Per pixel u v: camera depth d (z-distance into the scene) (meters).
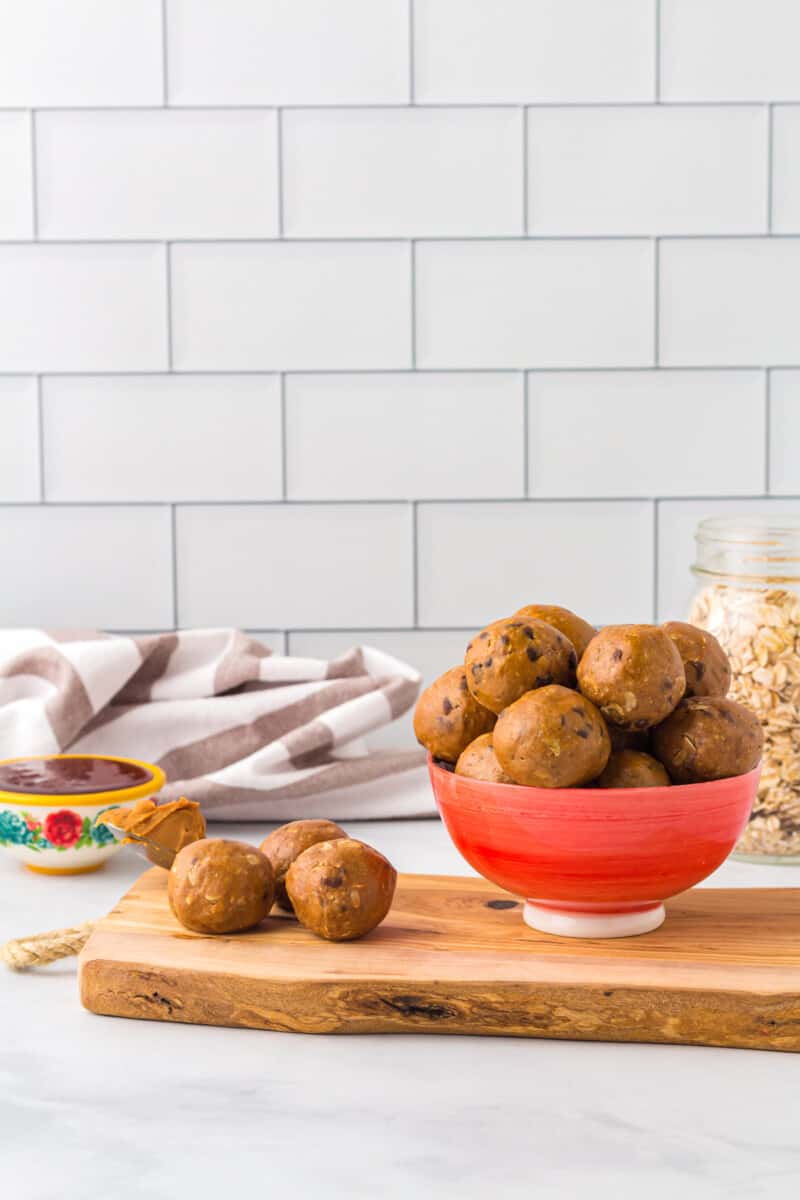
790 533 1.00
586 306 1.56
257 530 1.60
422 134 1.53
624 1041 0.75
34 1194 0.60
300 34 1.51
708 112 1.52
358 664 1.26
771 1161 0.63
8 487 1.59
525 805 0.76
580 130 1.53
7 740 1.15
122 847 1.08
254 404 1.58
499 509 1.59
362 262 1.55
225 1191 0.60
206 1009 0.77
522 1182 0.61
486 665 0.77
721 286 1.55
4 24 1.51
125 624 1.61
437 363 1.57
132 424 1.58
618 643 0.76
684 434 1.58
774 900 0.89
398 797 1.17
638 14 1.51
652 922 0.82
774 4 1.51
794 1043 0.73
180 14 1.51
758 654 0.99
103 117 1.53
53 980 0.84
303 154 1.53
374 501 1.59
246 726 1.20
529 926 0.83
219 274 1.55
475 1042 0.75
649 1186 0.61
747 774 0.79
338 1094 0.69
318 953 0.79
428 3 1.51
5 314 1.56
